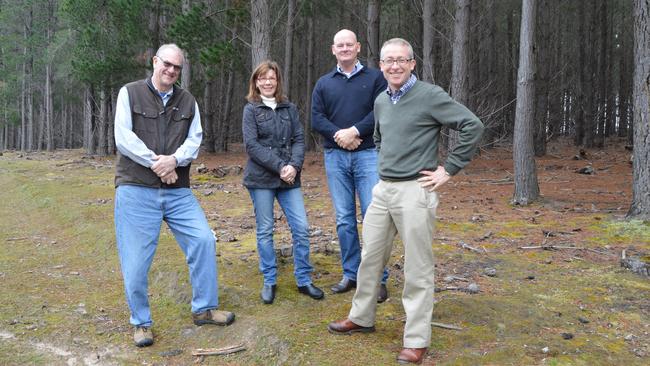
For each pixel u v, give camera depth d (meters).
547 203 8.16
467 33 11.99
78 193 9.50
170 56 3.44
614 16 29.97
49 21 30.47
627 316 3.70
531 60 8.16
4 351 3.46
